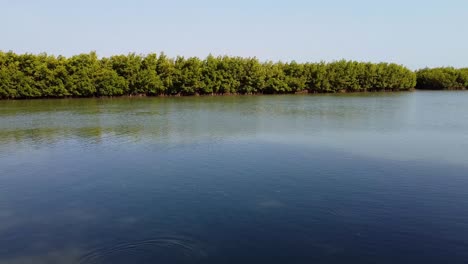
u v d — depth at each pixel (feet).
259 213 58.65
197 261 44.80
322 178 76.23
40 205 64.39
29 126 151.43
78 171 84.43
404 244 48.67
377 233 51.70
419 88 510.17
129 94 341.62
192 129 139.74
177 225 54.85
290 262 44.47
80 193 69.97
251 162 89.30
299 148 104.42
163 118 175.32
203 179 76.54
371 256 45.75
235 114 192.03
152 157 96.07
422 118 172.86
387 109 218.59
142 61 342.44
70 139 122.72
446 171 80.74
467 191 68.13
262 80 374.63
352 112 201.26
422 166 84.84
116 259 45.80
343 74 415.44
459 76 491.31
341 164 86.74
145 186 72.90
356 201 63.41
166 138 121.90
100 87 320.91
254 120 166.09
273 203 62.75
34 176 81.30
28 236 52.75
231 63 366.84
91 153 102.06
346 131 134.00
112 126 149.59
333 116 181.88
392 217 56.95
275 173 79.97
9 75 294.25
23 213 61.00
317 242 49.24
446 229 52.85
